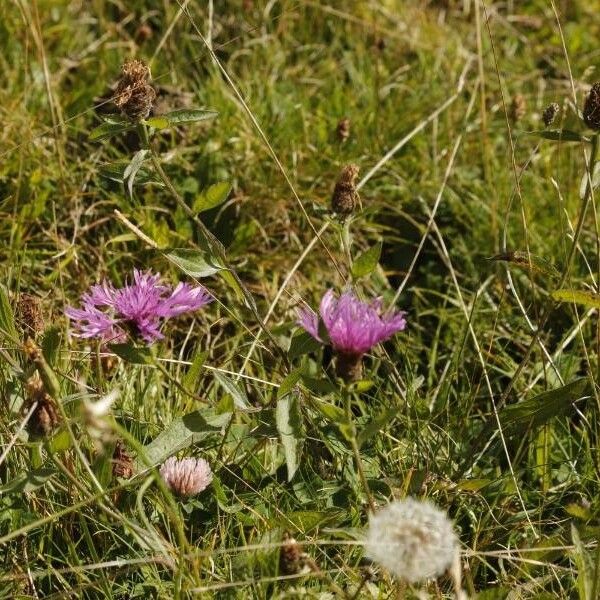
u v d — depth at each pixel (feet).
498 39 4.53
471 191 3.73
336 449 2.86
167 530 2.73
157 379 3.04
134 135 3.66
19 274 3.19
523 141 3.91
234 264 3.52
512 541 2.86
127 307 2.70
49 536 2.72
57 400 2.56
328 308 2.64
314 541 2.61
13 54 3.89
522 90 4.22
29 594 2.70
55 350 2.68
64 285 3.37
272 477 2.85
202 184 3.62
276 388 3.09
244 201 3.60
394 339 3.36
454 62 4.19
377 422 2.63
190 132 3.72
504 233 3.16
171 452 2.72
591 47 4.60
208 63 3.96
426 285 3.54
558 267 3.49
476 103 3.97
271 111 3.84
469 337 3.32
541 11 4.82
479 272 3.54
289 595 2.61
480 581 2.82
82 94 3.77
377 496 2.82
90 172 3.53
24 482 2.63
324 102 3.93
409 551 2.48
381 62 4.16
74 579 2.72
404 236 3.66
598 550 2.61
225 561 2.70
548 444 3.02
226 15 4.20
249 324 3.38
